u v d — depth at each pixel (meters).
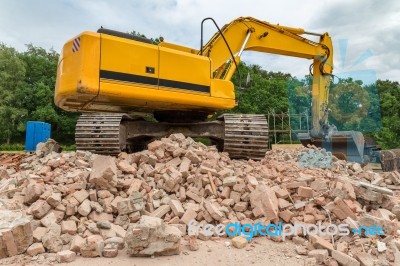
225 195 5.51
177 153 6.52
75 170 6.02
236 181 5.65
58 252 3.94
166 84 6.98
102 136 8.11
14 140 54.78
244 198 5.45
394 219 5.52
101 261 3.84
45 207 4.56
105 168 5.24
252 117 8.70
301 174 7.09
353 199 5.64
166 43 8.75
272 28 10.60
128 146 9.48
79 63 6.13
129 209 4.82
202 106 7.66
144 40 7.17
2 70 54.56
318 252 4.01
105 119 8.50
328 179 7.04
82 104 7.16
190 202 5.44
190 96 7.28
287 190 5.86
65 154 7.40
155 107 7.76
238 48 9.91
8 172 7.35
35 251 3.95
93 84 6.12
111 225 4.58
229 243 4.47
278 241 4.63
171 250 4.05
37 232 4.20
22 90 53.97
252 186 5.62
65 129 50.72
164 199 5.32
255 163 7.92
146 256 3.98
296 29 11.09
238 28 9.99
